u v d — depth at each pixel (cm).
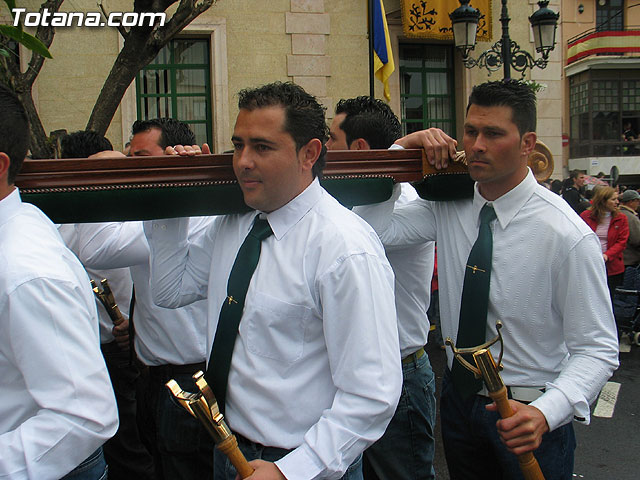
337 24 1007
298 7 988
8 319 130
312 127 157
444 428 225
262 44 980
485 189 207
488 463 220
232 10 965
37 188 163
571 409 181
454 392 219
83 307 139
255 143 154
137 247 232
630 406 502
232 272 162
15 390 136
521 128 194
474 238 213
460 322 207
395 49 1070
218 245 179
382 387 145
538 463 195
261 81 981
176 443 256
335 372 149
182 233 186
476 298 204
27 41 210
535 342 201
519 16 1104
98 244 231
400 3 1048
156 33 458
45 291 132
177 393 144
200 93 986
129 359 299
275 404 154
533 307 198
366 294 148
